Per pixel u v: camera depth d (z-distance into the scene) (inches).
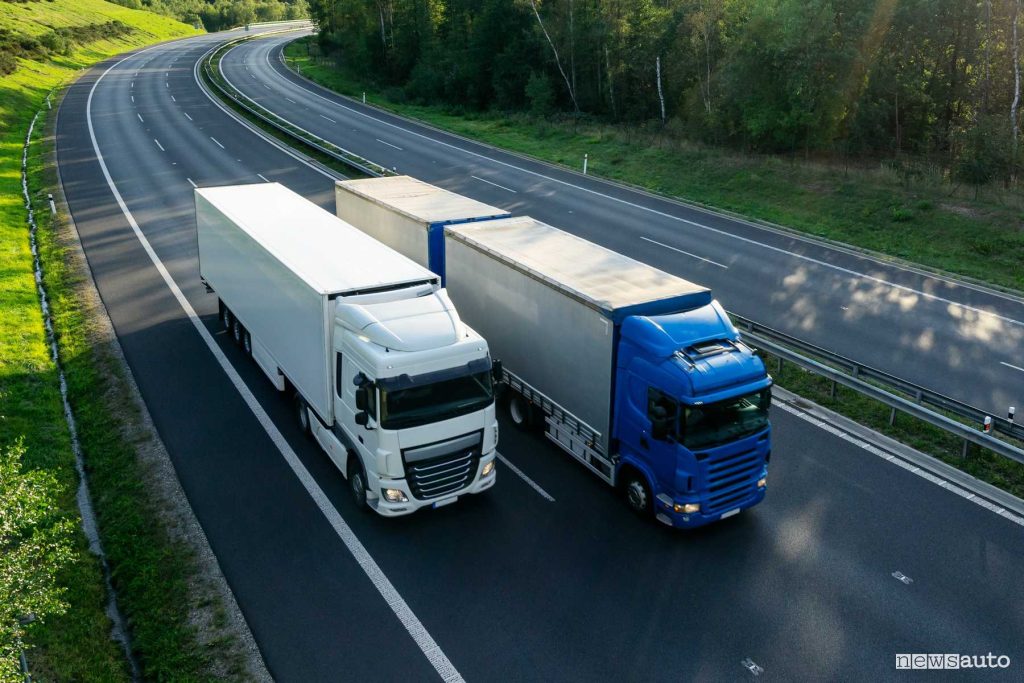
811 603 421.4
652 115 2038.6
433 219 684.1
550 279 529.3
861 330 812.0
